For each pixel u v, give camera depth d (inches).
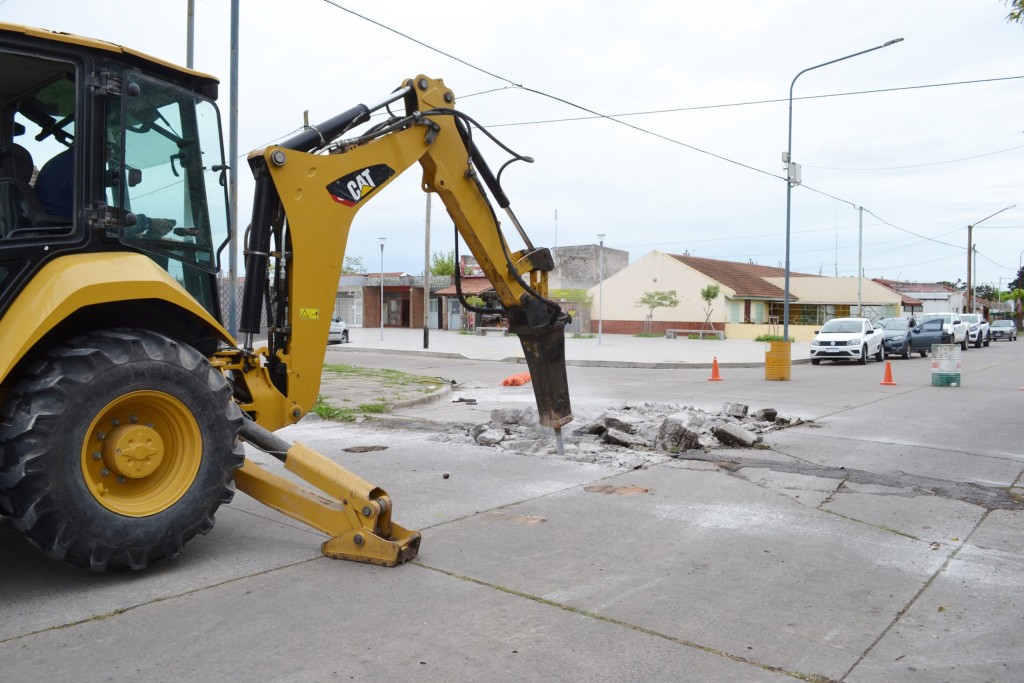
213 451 181.5
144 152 188.7
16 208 173.8
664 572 182.9
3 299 164.4
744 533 216.7
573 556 193.8
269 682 126.1
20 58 169.2
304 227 211.9
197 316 187.9
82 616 152.9
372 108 231.6
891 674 131.6
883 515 237.6
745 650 140.3
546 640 143.3
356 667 131.5
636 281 2101.4
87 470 165.3
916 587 175.0
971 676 131.3
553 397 287.0
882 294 2218.3
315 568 183.3
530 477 287.0
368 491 190.4
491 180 264.8
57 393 157.3
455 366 916.6
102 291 166.9
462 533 212.8
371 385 613.9
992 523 229.9
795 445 358.0
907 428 414.6
